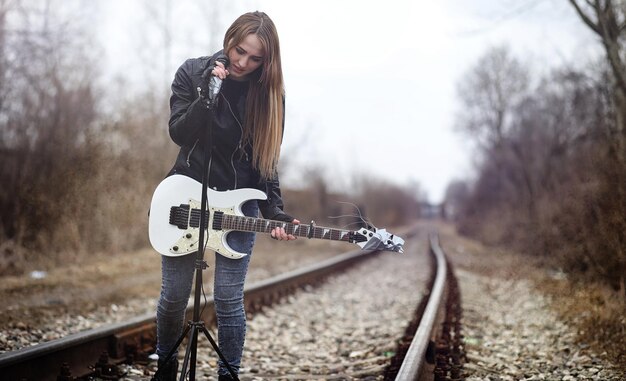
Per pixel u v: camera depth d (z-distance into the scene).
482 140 32.91
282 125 3.42
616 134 8.98
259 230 3.31
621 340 5.35
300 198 23.36
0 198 10.65
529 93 26.61
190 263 3.37
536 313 7.62
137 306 7.14
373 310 7.81
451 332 6.12
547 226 12.80
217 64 3.06
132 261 11.23
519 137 22.44
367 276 12.33
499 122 31.88
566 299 8.05
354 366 4.77
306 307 7.77
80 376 3.95
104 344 4.38
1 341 4.83
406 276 12.21
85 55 13.07
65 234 10.92
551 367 4.83
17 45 11.63
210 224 3.30
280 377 4.35
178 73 3.36
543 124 19.44
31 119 11.54
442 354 4.74
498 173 30.00
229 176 3.38
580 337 5.69
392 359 4.67
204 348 5.00
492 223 24.08
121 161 12.57
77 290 8.02
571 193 10.16
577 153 12.27
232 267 3.42
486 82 32.16
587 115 13.31
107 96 13.82
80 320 6.09
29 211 10.60
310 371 4.64
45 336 5.22
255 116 3.33
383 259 17.09
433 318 5.41
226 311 3.45
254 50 3.17
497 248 20.22
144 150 13.66
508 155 25.38
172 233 3.26
